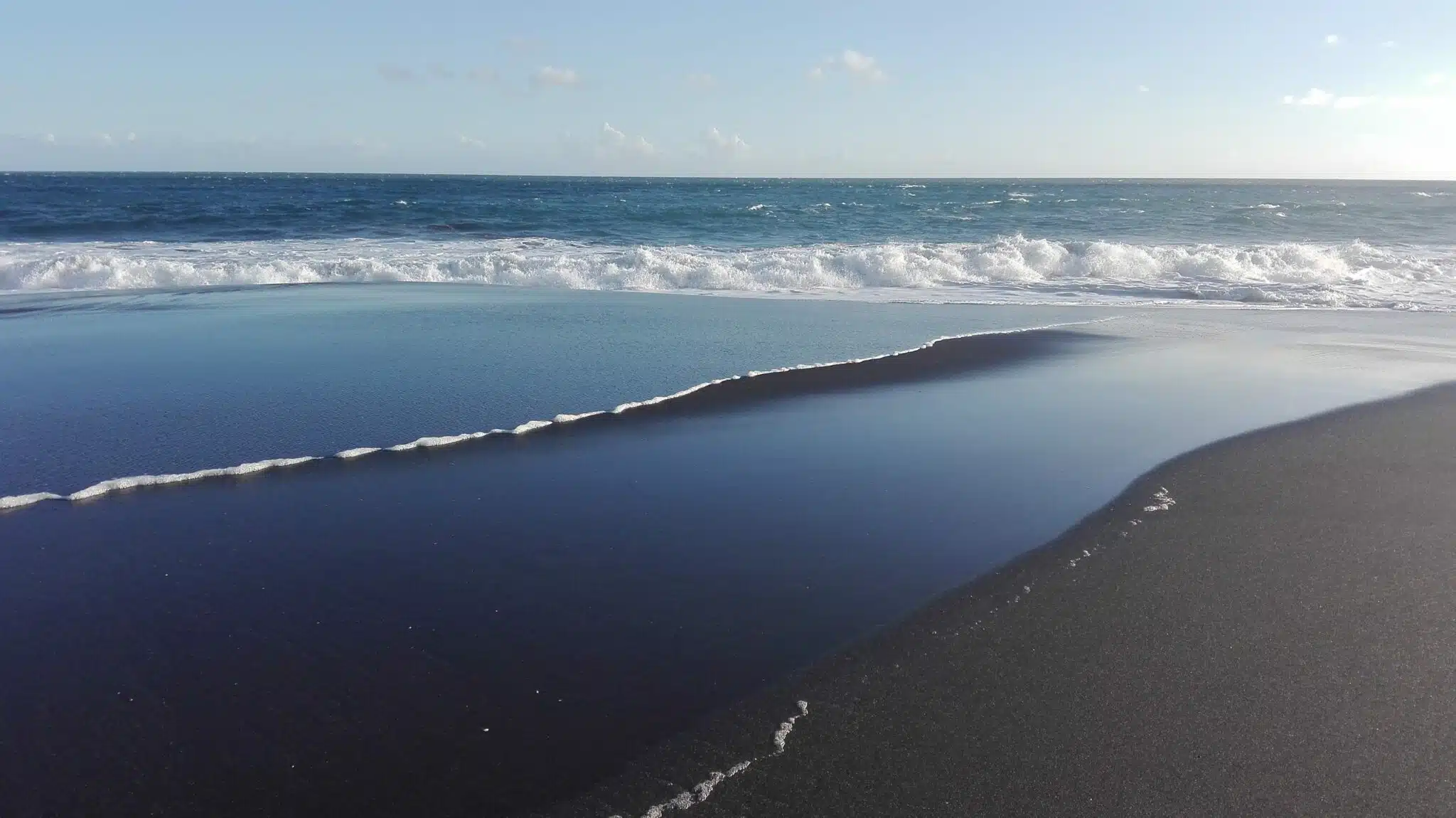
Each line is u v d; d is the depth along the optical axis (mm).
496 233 24625
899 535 4805
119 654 3535
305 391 7426
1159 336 10922
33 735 3037
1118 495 5406
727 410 7262
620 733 3080
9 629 3711
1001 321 11938
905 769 2910
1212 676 3451
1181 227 27406
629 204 40688
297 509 5031
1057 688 3369
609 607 3963
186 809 2711
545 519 4965
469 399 7324
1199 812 2729
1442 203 49406
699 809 2723
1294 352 9961
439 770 2887
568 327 10602
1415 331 11359
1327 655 3609
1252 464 5965
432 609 3926
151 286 14141
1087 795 2797
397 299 12578
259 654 3553
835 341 10203
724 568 4383
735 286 15375
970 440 6543
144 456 5816
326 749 2986
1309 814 2723
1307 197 62500
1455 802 2781
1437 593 4160
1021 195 63781
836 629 3799
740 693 3324
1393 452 6227
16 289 13789
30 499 5074
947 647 3658
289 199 42094
